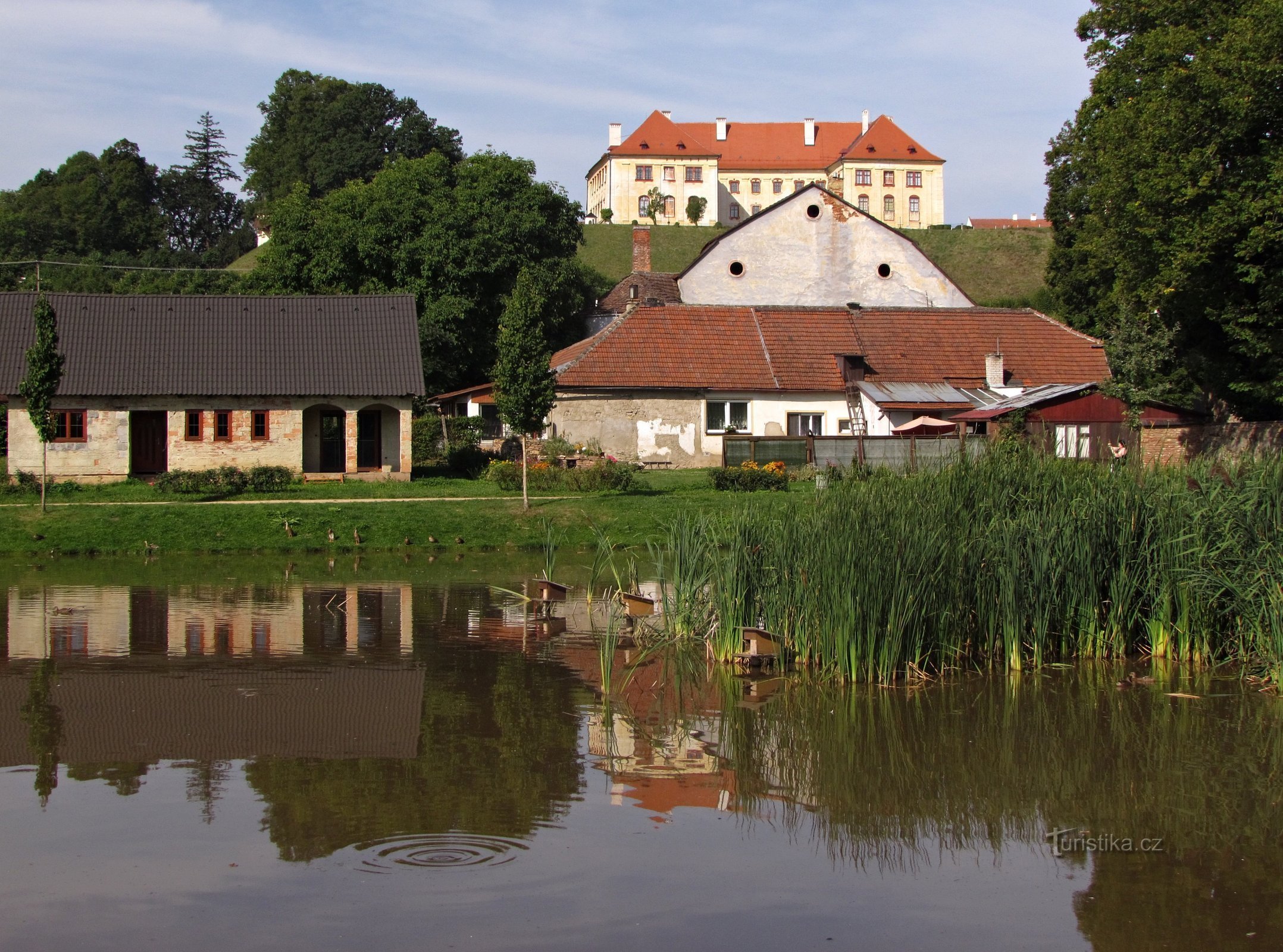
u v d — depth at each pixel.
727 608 15.52
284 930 7.73
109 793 10.22
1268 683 14.28
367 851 9.02
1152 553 15.45
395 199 55.25
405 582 22.66
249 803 10.01
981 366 44.38
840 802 10.33
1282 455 16.44
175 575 23.58
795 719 12.82
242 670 14.85
